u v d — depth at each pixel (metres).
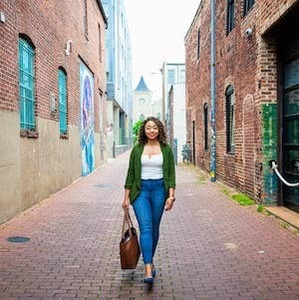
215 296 4.81
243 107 11.75
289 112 9.64
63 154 14.31
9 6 8.81
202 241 7.20
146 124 5.36
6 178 8.61
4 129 8.52
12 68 9.01
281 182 10.09
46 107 11.97
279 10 8.60
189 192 13.11
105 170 22.14
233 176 13.28
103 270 5.73
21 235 7.58
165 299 4.75
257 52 10.27
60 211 9.97
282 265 5.84
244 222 8.57
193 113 23.58
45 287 5.11
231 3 13.76
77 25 17.17
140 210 5.23
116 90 37.81
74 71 16.52
